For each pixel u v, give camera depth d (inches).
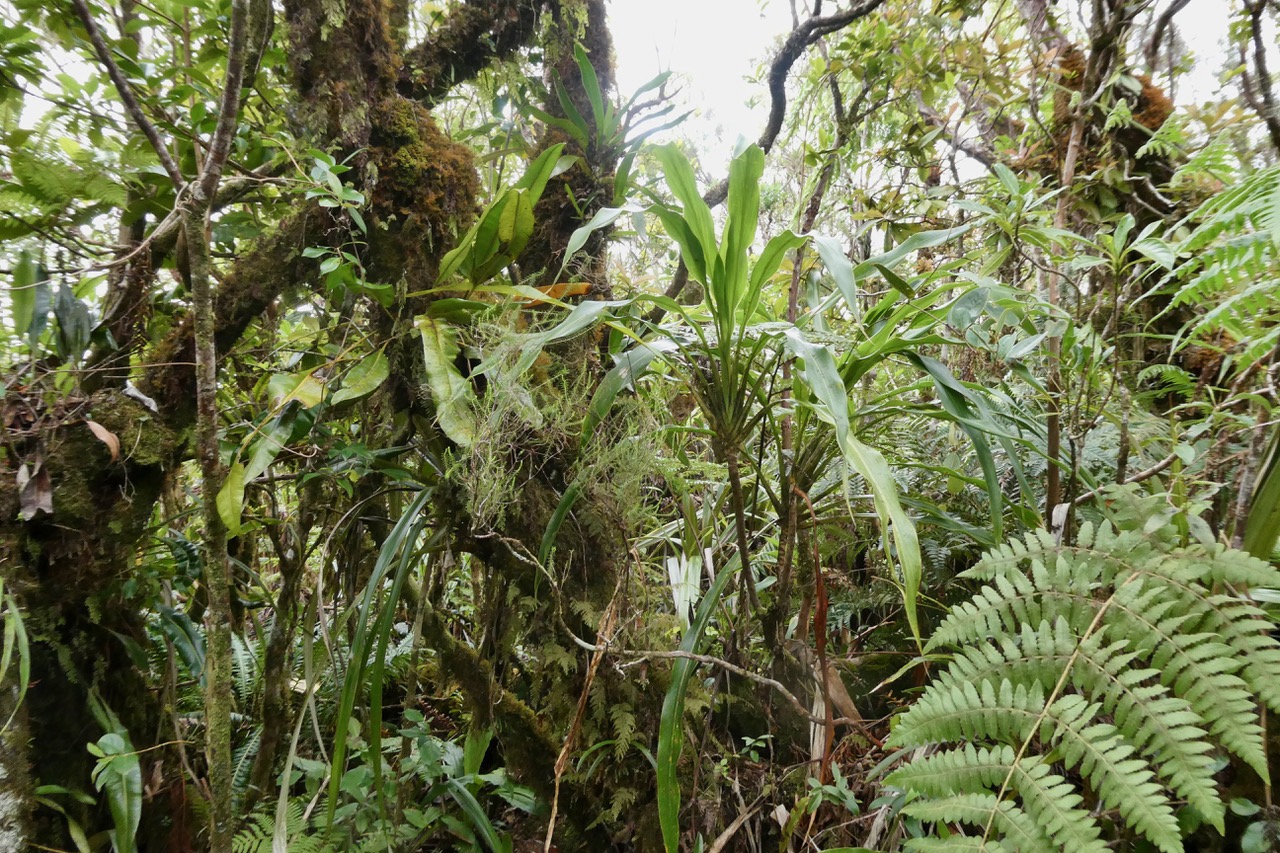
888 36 71.8
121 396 45.6
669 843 34.5
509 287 45.3
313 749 59.9
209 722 35.5
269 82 60.5
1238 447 40.2
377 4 48.1
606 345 59.0
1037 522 46.0
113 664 47.6
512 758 48.2
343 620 47.1
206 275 34.6
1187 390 44.1
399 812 47.2
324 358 53.8
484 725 51.4
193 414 48.8
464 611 70.1
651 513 49.0
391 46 49.5
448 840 52.2
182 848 47.9
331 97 46.3
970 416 40.5
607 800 45.6
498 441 40.9
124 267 49.3
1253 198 29.9
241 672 64.4
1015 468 40.6
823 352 34.9
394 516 54.5
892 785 28.1
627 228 65.9
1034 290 62.8
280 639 53.9
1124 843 30.9
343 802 50.6
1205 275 32.3
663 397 53.0
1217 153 41.4
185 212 34.0
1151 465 47.1
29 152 48.3
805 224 67.0
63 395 43.4
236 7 30.8
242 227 58.0
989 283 42.3
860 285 71.4
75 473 43.6
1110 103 61.8
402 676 69.7
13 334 46.9
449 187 48.9
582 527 45.9
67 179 48.9
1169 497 34.9
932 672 50.3
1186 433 41.0
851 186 81.8
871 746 44.3
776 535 57.1
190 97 53.5
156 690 52.0
